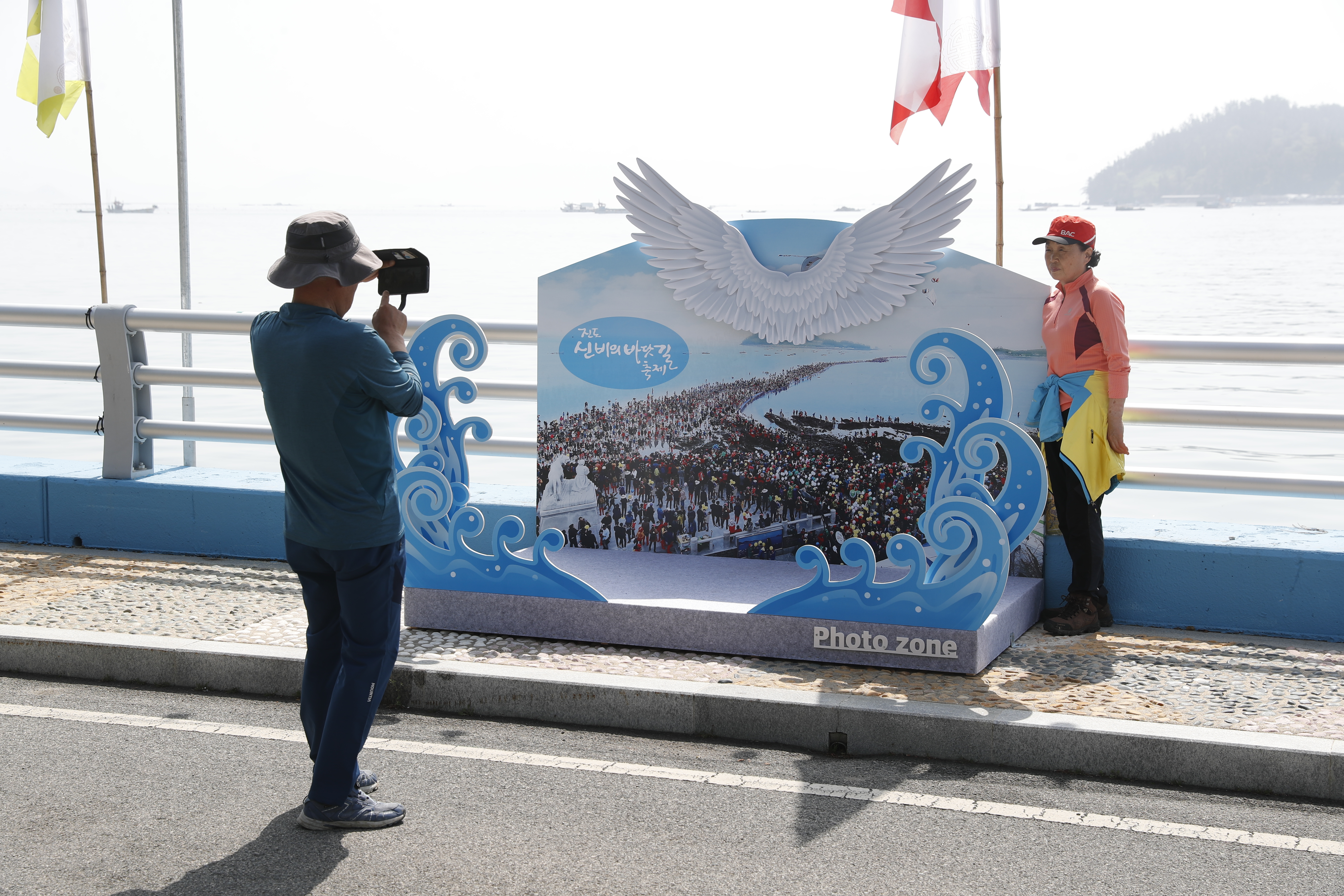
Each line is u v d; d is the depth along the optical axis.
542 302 6.31
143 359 7.40
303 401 3.70
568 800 4.07
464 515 5.62
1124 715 4.46
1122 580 5.79
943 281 5.73
